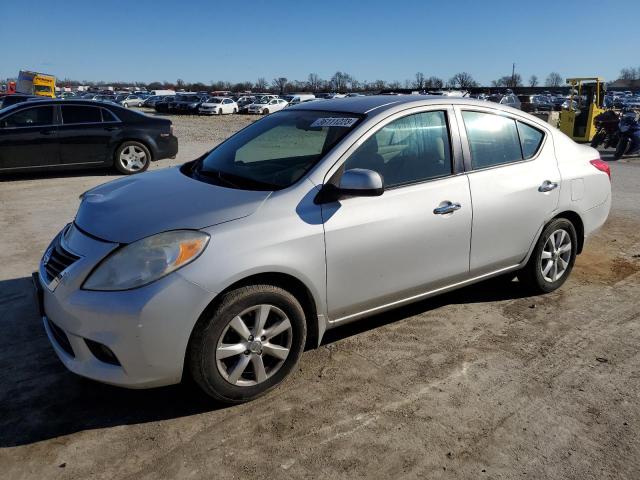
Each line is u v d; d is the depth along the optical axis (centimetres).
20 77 3678
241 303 284
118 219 296
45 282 297
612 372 338
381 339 378
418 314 419
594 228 475
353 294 331
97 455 262
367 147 339
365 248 327
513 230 407
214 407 300
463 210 371
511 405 303
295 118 398
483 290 468
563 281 465
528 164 418
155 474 250
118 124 1028
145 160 1061
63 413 294
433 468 255
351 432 280
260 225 291
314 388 319
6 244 588
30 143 959
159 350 267
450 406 302
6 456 261
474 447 269
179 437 275
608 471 254
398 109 360
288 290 312
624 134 1384
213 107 4262
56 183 959
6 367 339
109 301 264
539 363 348
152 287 264
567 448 269
